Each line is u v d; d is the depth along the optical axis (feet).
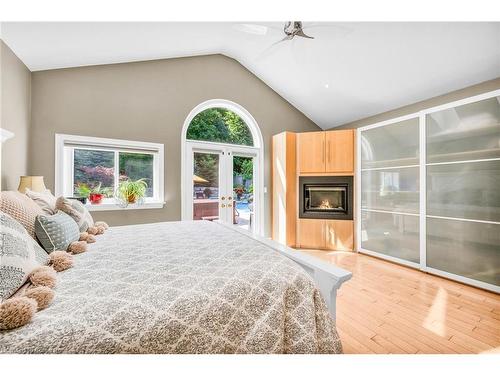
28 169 8.72
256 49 12.21
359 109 13.85
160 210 11.41
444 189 9.30
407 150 10.67
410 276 9.38
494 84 9.16
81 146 9.73
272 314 3.03
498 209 8.00
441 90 10.53
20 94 8.15
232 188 14.02
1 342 1.97
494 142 8.03
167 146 11.59
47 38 7.34
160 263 3.76
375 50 9.90
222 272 3.34
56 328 2.14
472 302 7.23
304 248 13.91
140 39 9.07
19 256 2.87
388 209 11.50
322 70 12.10
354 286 8.41
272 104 15.02
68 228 4.65
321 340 3.31
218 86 13.14
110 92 10.30
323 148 13.76
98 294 2.72
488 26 7.57
